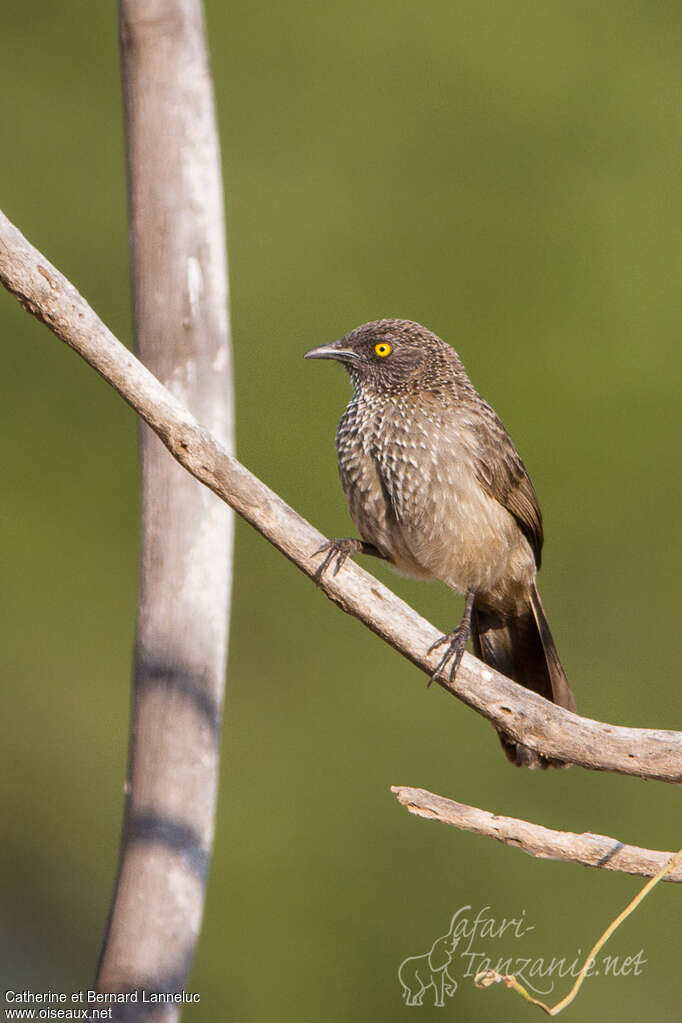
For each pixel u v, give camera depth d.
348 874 14.31
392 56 16.12
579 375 15.88
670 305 15.98
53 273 5.73
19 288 5.73
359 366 8.18
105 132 16.12
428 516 7.96
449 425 7.97
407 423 7.96
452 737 15.09
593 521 15.98
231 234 15.80
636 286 15.95
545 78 16.23
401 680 15.34
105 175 16.06
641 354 15.91
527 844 6.19
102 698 15.70
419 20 16.11
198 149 6.67
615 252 15.99
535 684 8.48
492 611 8.53
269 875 14.38
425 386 8.09
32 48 16.22
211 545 6.50
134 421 16.08
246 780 14.99
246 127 15.98
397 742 15.13
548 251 16.03
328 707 15.38
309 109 16.06
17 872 15.27
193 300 6.62
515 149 16.11
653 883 5.91
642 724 15.85
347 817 14.77
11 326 16.06
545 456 15.88
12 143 16.05
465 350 15.84
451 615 14.99
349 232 15.91
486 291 15.91
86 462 16.05
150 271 6.63
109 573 15.92
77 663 15.80
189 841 6.31
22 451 16.02
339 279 15.88
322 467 15.77
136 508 15.99
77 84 16.20
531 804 14.69
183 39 6.65
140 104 6.64
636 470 15.95
